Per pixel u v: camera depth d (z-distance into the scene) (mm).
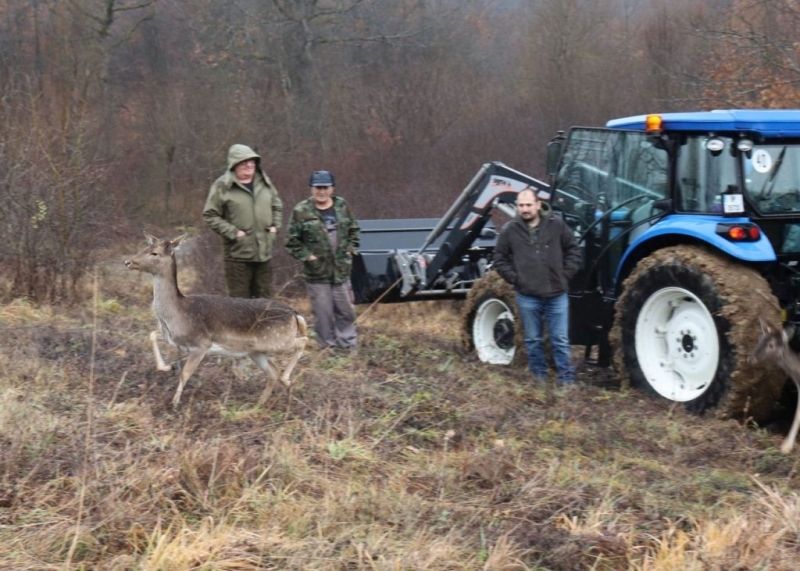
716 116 7812
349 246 9961
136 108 26750
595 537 5168
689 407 7766
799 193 7930
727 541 5078
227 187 9672
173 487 5465
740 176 7727
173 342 7348
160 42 28188
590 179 9305
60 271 12195
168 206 24953
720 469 6574
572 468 6328
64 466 5805
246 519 5277
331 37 27891
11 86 14359
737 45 13602
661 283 8000
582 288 9273
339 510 5398
